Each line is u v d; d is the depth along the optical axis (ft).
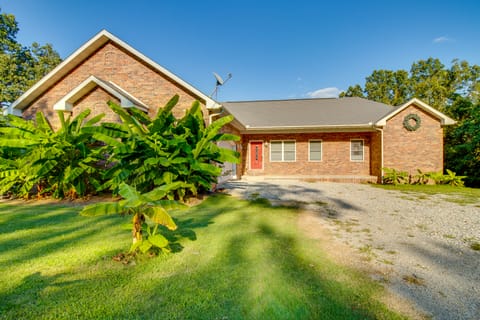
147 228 11.53
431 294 8.67
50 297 8.04
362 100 57.36
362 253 12.28
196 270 10.02
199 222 17.33
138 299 7.97
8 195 26.84
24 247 12.36
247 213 20.21
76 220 17.49
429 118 40.78
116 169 23.25
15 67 83.41
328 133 49.11
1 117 30.27
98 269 9.98
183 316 7.18
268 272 9.96
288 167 50.47
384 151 41.83
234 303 7.83
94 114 29.48
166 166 22.44
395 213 20.79
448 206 23.65
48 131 24.02
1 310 7.37
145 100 31.78
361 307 7.80
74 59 32.65
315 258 11.52
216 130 23.79
